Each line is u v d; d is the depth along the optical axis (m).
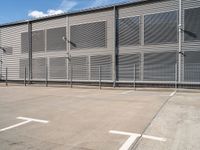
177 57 16.69
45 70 22.84
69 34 21.34
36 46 23.47
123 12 18.73
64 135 5.64
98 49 19.83
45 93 14.39
